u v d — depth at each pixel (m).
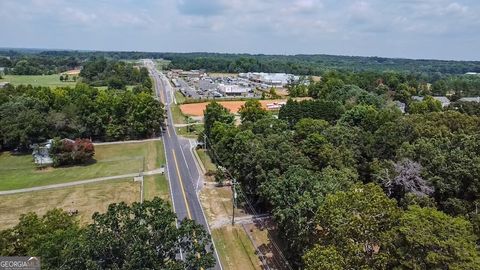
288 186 49.47
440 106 134.62
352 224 36.81
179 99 190.50
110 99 119.69
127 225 32.94
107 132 115.25
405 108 150.62
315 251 36.38
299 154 65.81
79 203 69.38
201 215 64.81
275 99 186.12
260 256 52.69
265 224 61.62
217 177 81.12
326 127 85.19
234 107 164.12
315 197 45.41
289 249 49.91
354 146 71.56
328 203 39.81
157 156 99.81
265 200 60.78
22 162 94.56
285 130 90.00
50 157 93.12
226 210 66.94
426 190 53.31
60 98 124.50
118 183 79.81
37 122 102.38
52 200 70.81
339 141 74.38
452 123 80.25
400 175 55.94
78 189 76.44
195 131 127.25
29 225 38.47
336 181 51.12
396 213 37.69
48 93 127.69
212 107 111.69
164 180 81.56
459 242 32.00
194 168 90.06
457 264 30.86
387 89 193.00
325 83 186.00
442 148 63.59
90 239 31.27
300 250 45.78
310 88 191.12
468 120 80.00
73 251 30.80
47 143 100.25
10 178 83.00
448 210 51.38
